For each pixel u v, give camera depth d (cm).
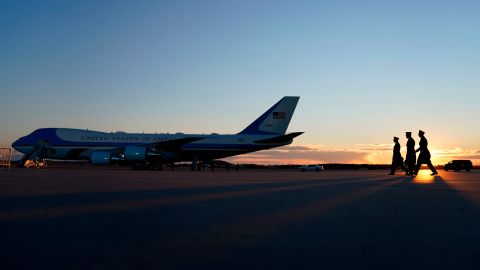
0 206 525
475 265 257
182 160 3438
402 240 334
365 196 721
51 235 340
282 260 266
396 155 1908
